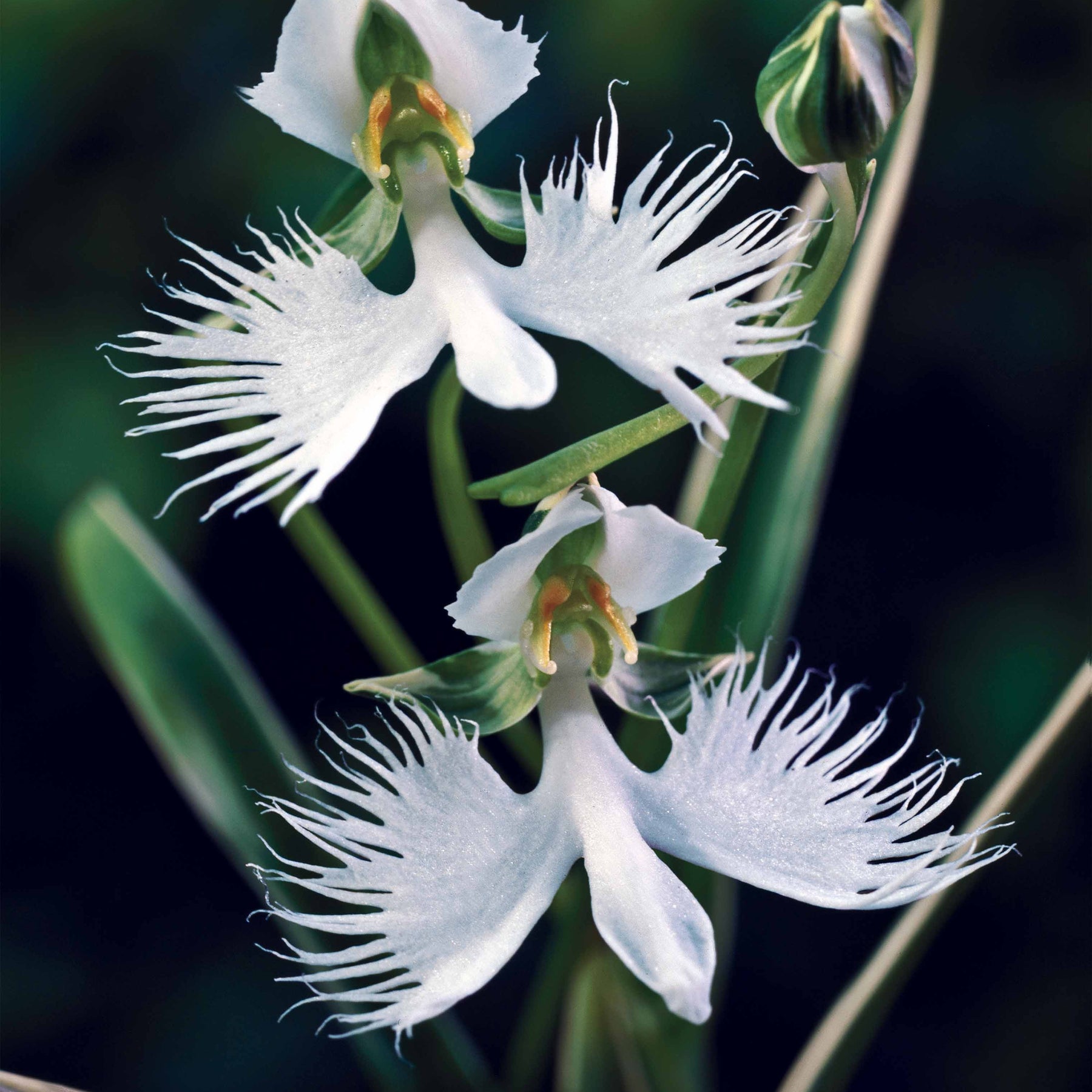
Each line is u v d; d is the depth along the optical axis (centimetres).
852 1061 25
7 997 41
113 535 27
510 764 41
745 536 26
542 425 41
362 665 43
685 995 23
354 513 43
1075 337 45
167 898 43
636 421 23
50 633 43
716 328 23
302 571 43
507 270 23
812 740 23
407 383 23
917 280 45
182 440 40
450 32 23
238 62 43
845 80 23
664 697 24
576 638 24
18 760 43
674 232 23
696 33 42
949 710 43
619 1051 26
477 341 23
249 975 42
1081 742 25
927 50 26
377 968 23
